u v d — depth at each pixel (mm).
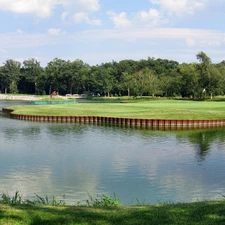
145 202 18766
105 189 21422
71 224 10250
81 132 48500
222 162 28828
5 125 56219
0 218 10539
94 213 11250
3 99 170250
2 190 21016
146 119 57656
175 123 56875
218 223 10172
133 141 40594
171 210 11516
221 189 21406
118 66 198000
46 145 37469
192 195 20234
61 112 70250
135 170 26234
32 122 61156
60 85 184500
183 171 25906
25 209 11586
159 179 23750
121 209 11930
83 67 187750
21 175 24656
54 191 20922
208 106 79875
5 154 32312
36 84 196500
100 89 172000
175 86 138750
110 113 67688
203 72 130125
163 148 35656
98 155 31984
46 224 10289
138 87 142250
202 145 37344
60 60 191000
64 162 28922
